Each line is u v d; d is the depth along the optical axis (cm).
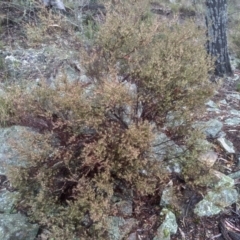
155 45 287
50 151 261
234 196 300
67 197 266
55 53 430
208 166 297
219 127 364
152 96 271
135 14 323
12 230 258
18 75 427
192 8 660
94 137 259
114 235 258
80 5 527
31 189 266
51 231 252
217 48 494
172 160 285
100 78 277
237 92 466
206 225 284
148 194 281
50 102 271
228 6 732
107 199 245
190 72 274
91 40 365
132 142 250
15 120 299
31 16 522
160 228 271
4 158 303
